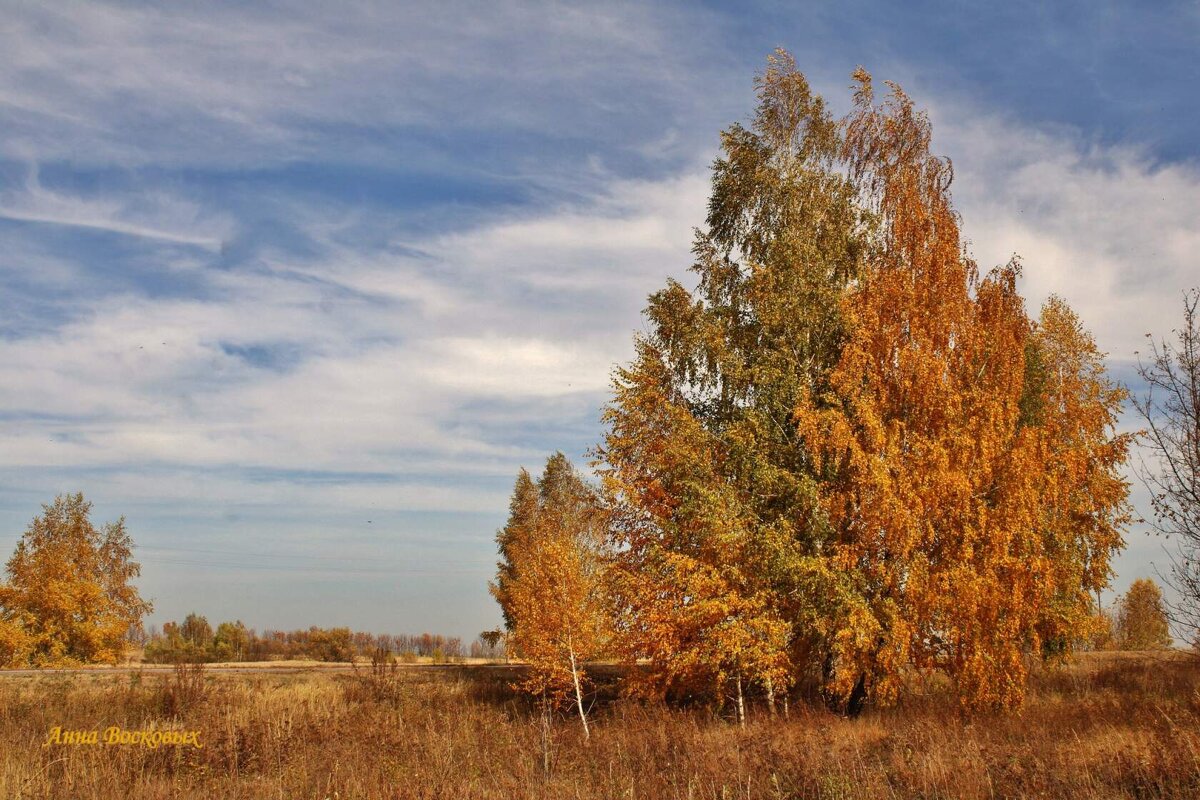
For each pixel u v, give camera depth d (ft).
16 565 140.05
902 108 73.41
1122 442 66.59
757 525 65.10
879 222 74.43
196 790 41.98
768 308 69.56
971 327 65.21
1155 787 33.76
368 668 95.71
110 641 144.97
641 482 72.84
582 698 83.87
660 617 66.54
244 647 225.76
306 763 46.83
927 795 34.91
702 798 36.47
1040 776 35.14
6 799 39.01
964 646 60.49
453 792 39.34
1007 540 59.57
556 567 71.87
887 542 60.34
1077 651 110.22
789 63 77.00
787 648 65.26
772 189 74.43
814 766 38.73
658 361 75.66
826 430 63.93
